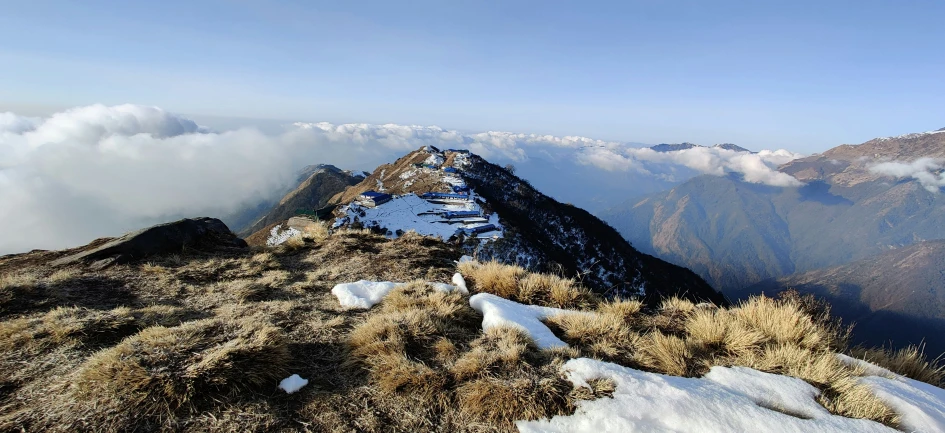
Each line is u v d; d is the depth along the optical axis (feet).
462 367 11.16
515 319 15.06
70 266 20.77
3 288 15.52
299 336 13.61
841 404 10.17
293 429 8.99
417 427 9.38
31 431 8.31
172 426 8.79
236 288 18.89
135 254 22.95
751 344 13.50
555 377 10.70
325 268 23.22
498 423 9.59
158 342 10.92
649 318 17.25
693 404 9.46
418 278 21.77
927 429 9.50
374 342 12.39
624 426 8.91
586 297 19.48
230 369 10.07
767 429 8.81
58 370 10.53
